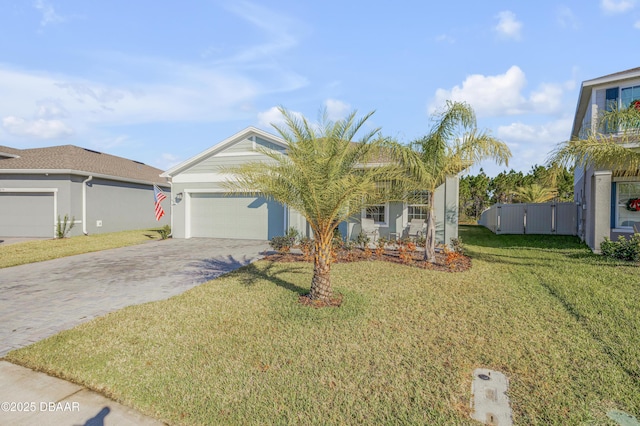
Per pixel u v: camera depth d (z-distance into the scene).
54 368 3.91
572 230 17.95
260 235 15.88
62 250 12.76
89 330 5.01
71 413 3.12
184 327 5.12
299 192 6.34
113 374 3.77
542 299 6.33
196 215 16.70
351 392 3.39
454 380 3.59
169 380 3.64
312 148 6.36
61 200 16.39
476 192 30.06
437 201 13.13
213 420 3.00
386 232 13.91
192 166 16.42
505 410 3.09
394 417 3.01
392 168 6.83
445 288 7.22
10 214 16.66
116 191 19.27
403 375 3.70
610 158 8.48
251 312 5.75
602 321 5.17
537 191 24.25
